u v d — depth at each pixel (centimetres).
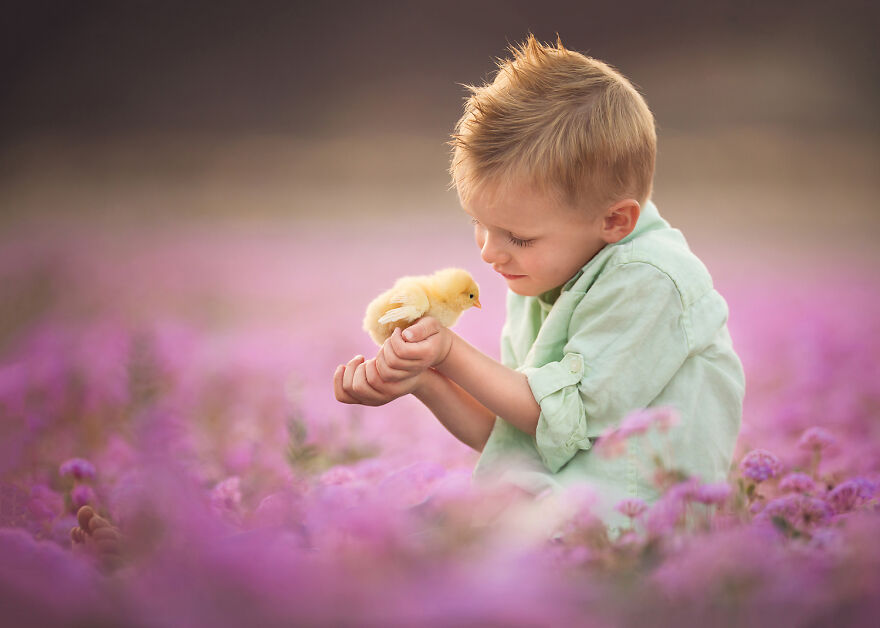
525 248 219
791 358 354
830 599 198
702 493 209
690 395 219
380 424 288
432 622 192
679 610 196
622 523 212
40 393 286
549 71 221
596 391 216
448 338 217
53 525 223
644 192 223
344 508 204
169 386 296
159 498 199
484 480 221
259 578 192
